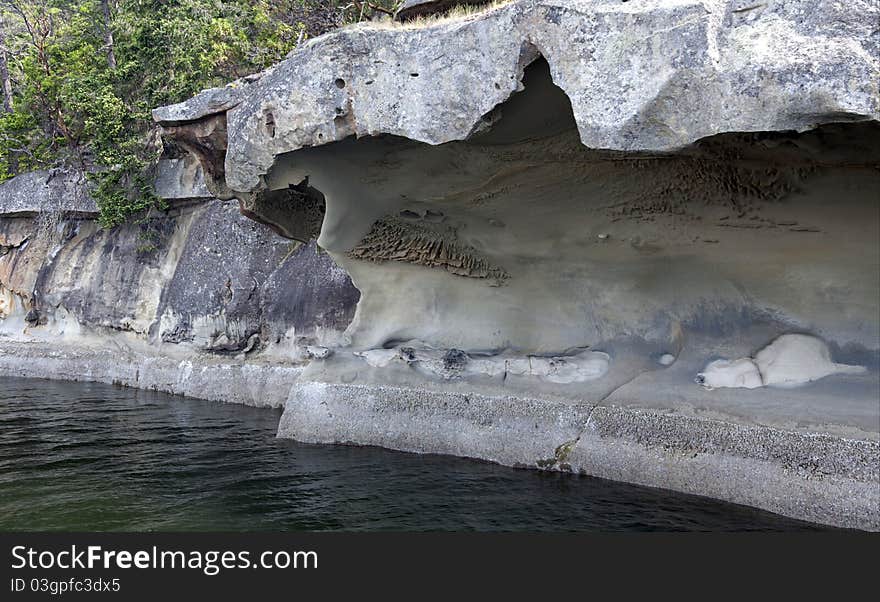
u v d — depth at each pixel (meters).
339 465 9.86
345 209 10.86
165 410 14.97
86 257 21.09
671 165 8.33
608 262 10.03
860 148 6.97
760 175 7.91
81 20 25.64
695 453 8.21
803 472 7.30
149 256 19.81
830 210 7.80
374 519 7.73
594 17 6.76
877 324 8.03
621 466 8.77
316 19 19.08
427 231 11.12
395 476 9.26
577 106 6.89
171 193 19.53
